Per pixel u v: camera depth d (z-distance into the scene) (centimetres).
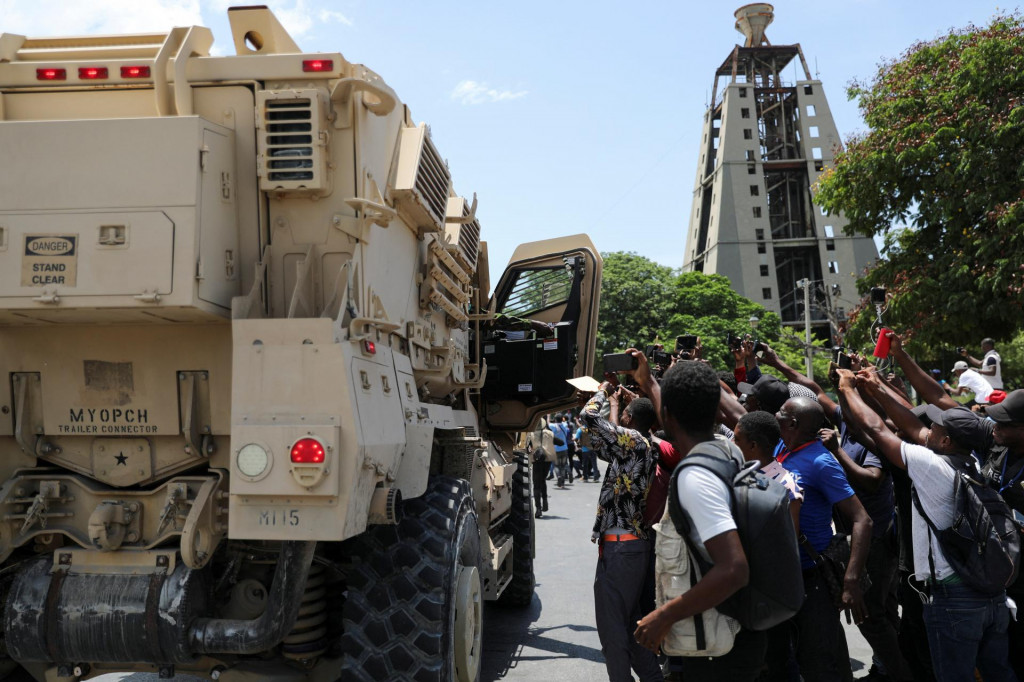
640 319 6209
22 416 389
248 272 386
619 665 422
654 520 432
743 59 11119
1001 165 1694
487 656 627
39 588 371
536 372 732
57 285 344
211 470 388
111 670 411
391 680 394
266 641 356
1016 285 1617
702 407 313
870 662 599
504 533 728
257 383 340
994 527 365
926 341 1802
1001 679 379
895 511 500
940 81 1817
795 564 287
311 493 328
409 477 420
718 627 287
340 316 353
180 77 382
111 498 389
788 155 10862
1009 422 415
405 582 405
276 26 404
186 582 366
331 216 387
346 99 387
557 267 785
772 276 10075
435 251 519
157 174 347
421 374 525
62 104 397
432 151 484
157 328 384
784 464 410
